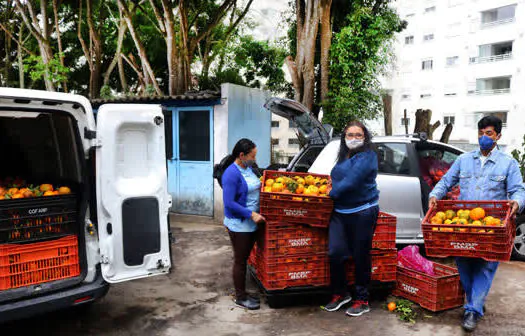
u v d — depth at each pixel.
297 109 6.30
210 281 4.82
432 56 40.00
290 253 3.98
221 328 3.63
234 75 16.94
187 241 6.65
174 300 4.26
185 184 8.45
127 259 3.32
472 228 3.25
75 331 3.58
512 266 5.33
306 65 11.09
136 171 3.36
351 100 11.58
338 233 3.79
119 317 3.87
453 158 5.52
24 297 2.95
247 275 5.07
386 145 5.40
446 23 38.91
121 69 18.42
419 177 5.28
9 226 2.95
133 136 3.33
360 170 3.57
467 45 37.84
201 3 15.68
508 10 35.31
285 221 3.89
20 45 17.80
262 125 9.07
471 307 3.56
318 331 3.56
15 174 4.06
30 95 2.92
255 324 3.70
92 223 3.38
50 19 18.80
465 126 38.56
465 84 38.22
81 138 3.25
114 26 18.72
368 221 3.68
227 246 6.35
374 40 11.98
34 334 3.52
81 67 20.69
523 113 35.22
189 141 8.37
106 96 14.98
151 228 3.42
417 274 4.04
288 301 4.07
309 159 5.90
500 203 3.42
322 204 3.80
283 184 4.05
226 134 7.94
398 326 3.64
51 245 3.16
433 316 3.84
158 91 13.27
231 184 3.84
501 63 36.03
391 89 12.77
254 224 3.94
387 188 5.18
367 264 3.79
